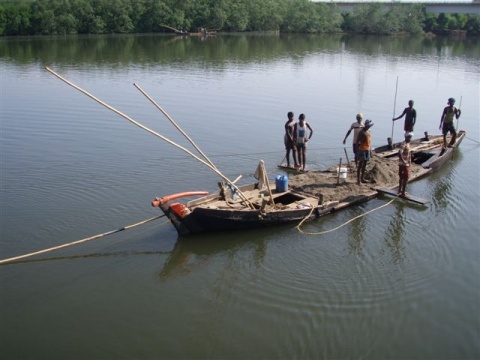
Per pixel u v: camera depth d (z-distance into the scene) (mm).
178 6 77312
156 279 11070
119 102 27422
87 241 12414
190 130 22531
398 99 30562
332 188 15625
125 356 8773
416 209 14750
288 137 17531
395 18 87375
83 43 59188
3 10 65562
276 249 12445
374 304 10281
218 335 9336
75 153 18766
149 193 15328
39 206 14133
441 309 10148
